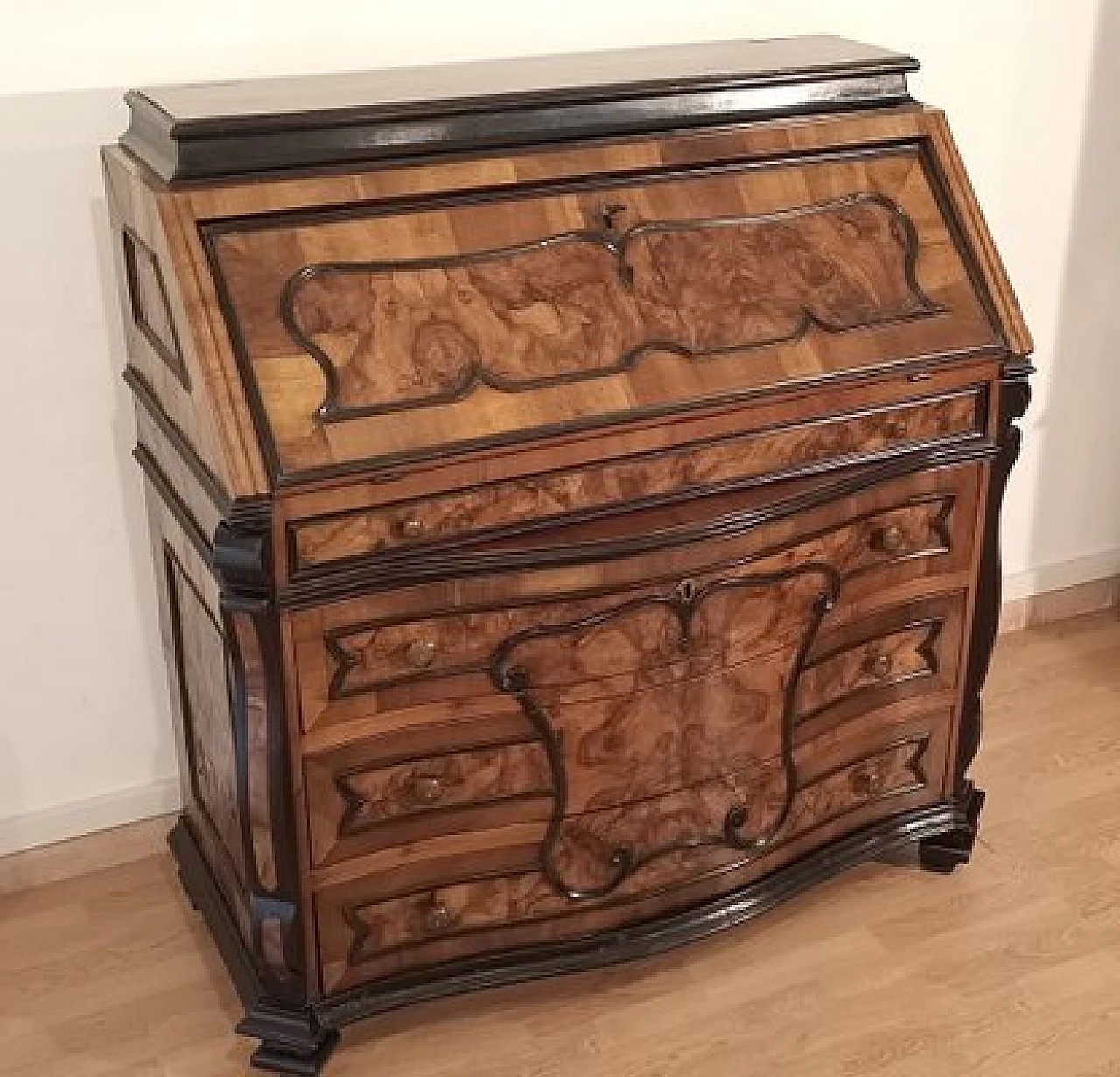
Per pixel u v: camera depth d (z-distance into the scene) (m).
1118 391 3.03
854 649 2.11
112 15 2.02
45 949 2.24
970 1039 2.06
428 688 1.82
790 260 1.91
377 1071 2.02
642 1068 2.03
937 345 1.95
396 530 1.72
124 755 2.41
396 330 1.71
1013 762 2.65
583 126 1.85
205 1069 2.03
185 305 1.64
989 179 2.73
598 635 1.86
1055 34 2.66
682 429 1.82
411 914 1.96
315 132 1.73
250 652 1.71
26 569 2.23
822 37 2.32
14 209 2.05
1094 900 2.32
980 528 2.12
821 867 2.20
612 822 2.00
